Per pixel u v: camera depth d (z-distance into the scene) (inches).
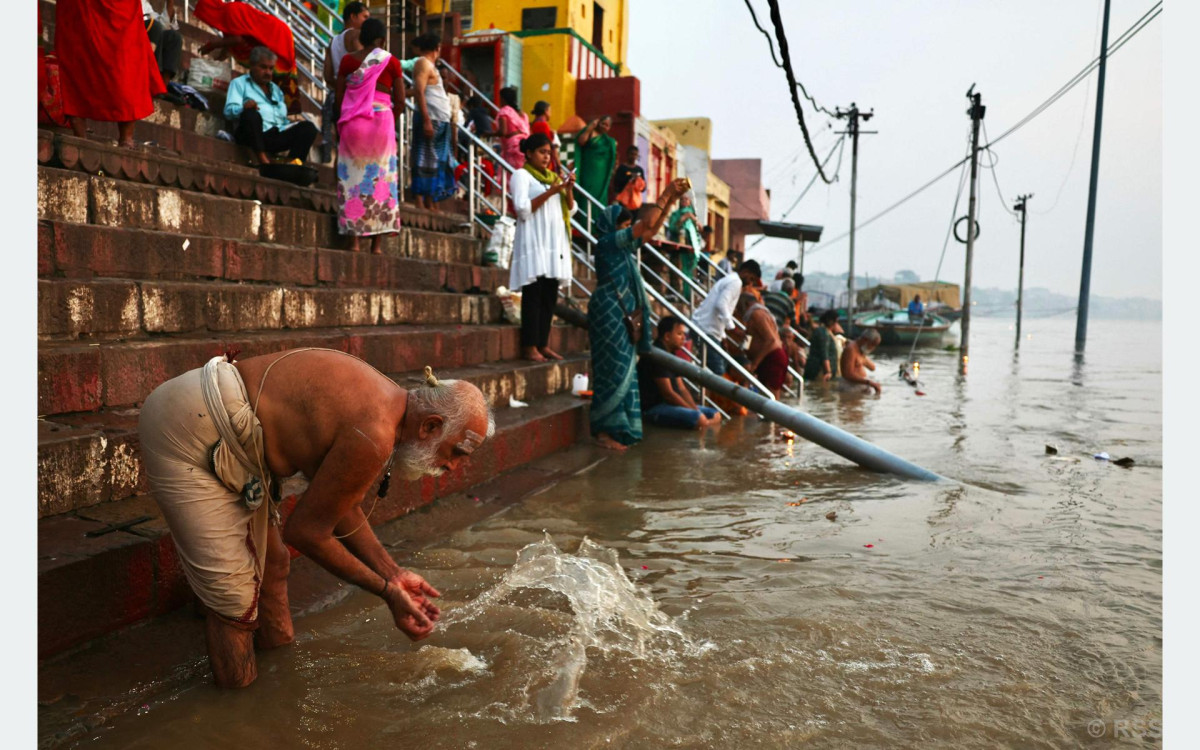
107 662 99.7
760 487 208.7
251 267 197.5
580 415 256.4
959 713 95.7
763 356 355.3
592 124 468.1
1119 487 213.8
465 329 246.5
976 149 832.9
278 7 355.6
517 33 669.3
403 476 103.0
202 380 93.5
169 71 249.6
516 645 111.5
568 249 272.1
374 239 248.2
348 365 98.0
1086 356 943.0
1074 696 99.9
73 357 129.3
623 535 164.9
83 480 117.6
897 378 583.8
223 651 96.4
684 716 94.5
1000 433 306.2
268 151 260.2
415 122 307.3
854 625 120.2
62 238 151.3
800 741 89.6
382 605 125.4
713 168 1381.6
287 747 86.4
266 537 102.3
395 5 468.8
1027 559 152.6
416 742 88.0
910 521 178.4
